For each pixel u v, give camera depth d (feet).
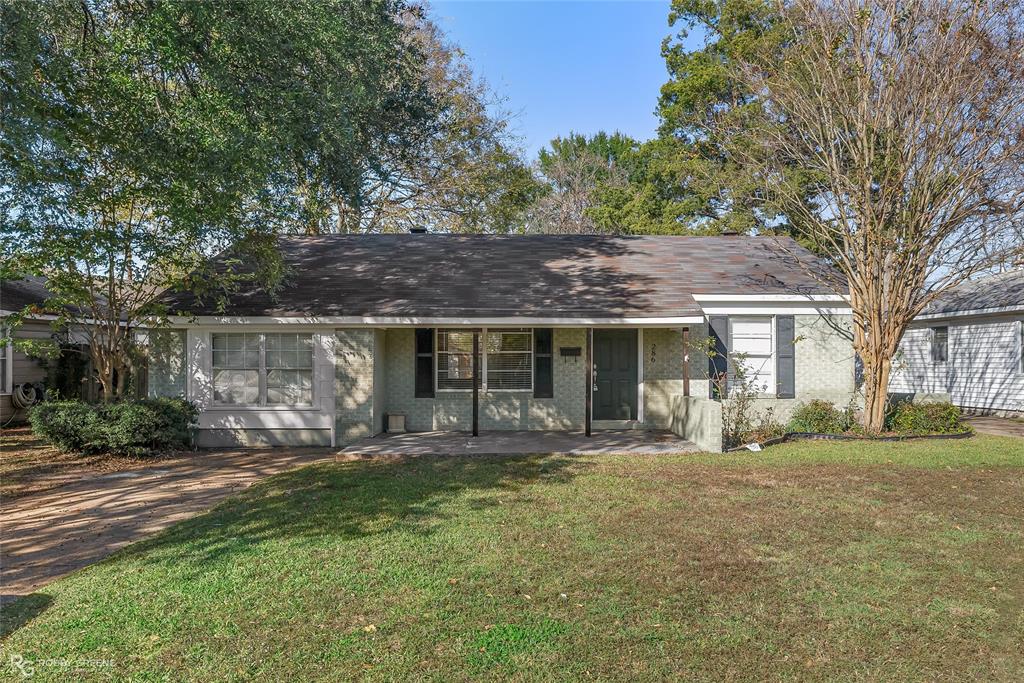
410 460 32.94
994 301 58.49
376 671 11.66
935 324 67.72
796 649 12.54
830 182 43.73
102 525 22.11
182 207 30.14
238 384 40.60
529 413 44.24
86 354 51.26
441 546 18.60
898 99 39.47
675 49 85.66
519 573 16.43
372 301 40.63
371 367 40.01
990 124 38.58
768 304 44.27
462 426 44.09
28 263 31.83
